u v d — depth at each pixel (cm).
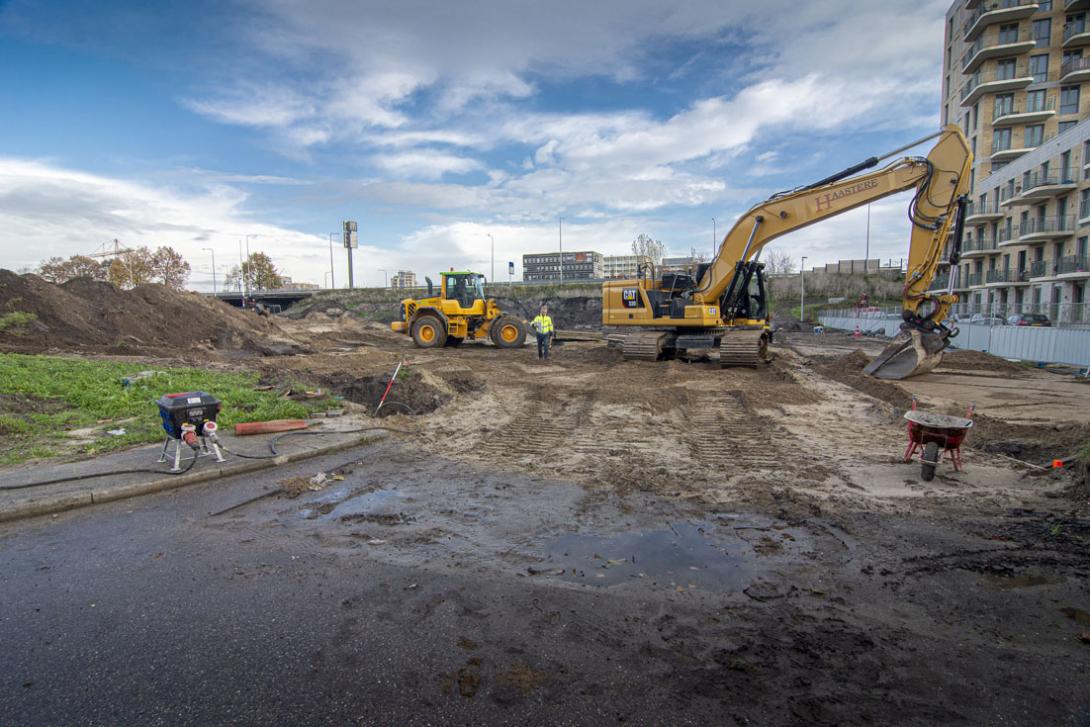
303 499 579
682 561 435
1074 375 1518
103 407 894
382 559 439
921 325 1368
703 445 785
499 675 298
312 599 378
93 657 314
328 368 1497
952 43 5338
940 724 262
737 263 1533
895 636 334
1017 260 4072
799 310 5678
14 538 475
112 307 1809
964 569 417
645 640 330
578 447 783
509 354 2028
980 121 4584
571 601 375
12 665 307
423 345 2238
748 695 282
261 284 8362
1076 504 540
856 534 481
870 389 1206
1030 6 4219
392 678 296
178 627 344
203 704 276
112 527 500
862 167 1376
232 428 834
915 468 665
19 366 1121
